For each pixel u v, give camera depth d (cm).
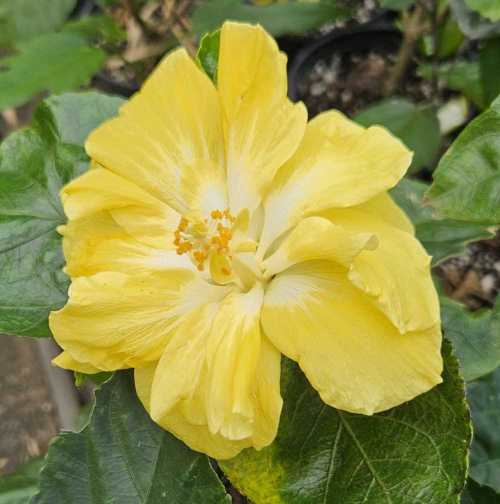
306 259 23
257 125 24
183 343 23
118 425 26
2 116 69
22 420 60
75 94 32
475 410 34
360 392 22
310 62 61
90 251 24
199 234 24
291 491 25
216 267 24
